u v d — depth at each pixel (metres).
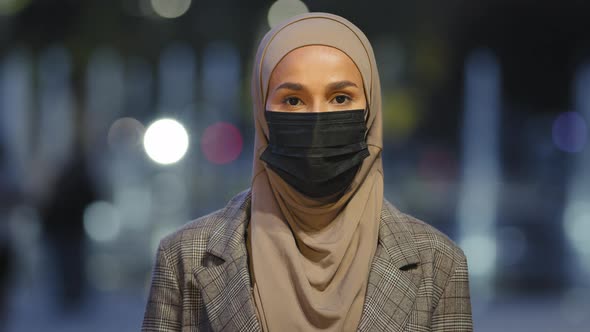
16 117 24.42
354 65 2.93
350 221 2.95
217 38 26.19
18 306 10.17
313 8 25.66
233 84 30.44
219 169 23.67
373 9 25.98
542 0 25.84
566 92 29.66
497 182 29.12
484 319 9.59
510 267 12.96
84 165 10.43
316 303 2.84
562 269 12.91
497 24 26.58
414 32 26.77
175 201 19.22
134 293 11.24
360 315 2.91
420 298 2.99
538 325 9.27
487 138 30.92
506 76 29.05
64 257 10.41
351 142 2.88
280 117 2.88
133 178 20.72
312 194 2.88
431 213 20.48
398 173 29.38
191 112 30.80
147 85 31.34
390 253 3.00
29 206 10.28
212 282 3.01
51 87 24.44
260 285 2.90
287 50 2.91
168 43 25.53
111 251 13.75
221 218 3.14
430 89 29.38
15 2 21.25
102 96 30.80
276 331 2.85
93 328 9.34
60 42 22.09
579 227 17.84
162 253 3.12
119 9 23.08
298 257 2.90
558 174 30.45
